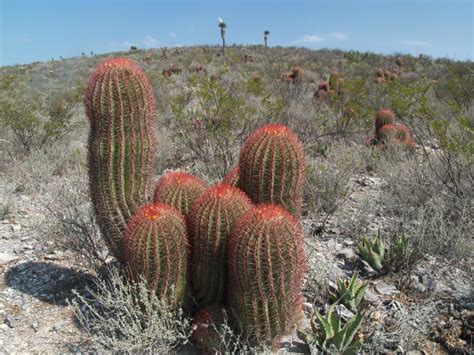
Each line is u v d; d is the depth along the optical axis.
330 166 7.00
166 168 8.02
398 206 5.97
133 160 3.74
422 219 5.04
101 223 3.91
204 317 3.30
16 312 3.91
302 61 32.44
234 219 3.31
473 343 3.52
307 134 9.30
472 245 4.66
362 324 3.62
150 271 3.24
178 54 38.97
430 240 4.76
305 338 3.44
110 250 4.05
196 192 3.69
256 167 3.60
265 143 3.60
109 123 3.63
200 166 7.22
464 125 6.22
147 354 3.29
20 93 15.34
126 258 3.39
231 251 3.09
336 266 4.61
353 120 9.85
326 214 5.85
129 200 3.82
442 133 6.42
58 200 5.70
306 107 11.57
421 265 4.62
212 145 7.58
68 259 4.79
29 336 3.61
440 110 10.98
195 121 8.29
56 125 9.07
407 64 31.77
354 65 27.66
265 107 9.29
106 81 3.61
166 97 13.25
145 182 3.89
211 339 3.24
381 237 5.18
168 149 8.29
